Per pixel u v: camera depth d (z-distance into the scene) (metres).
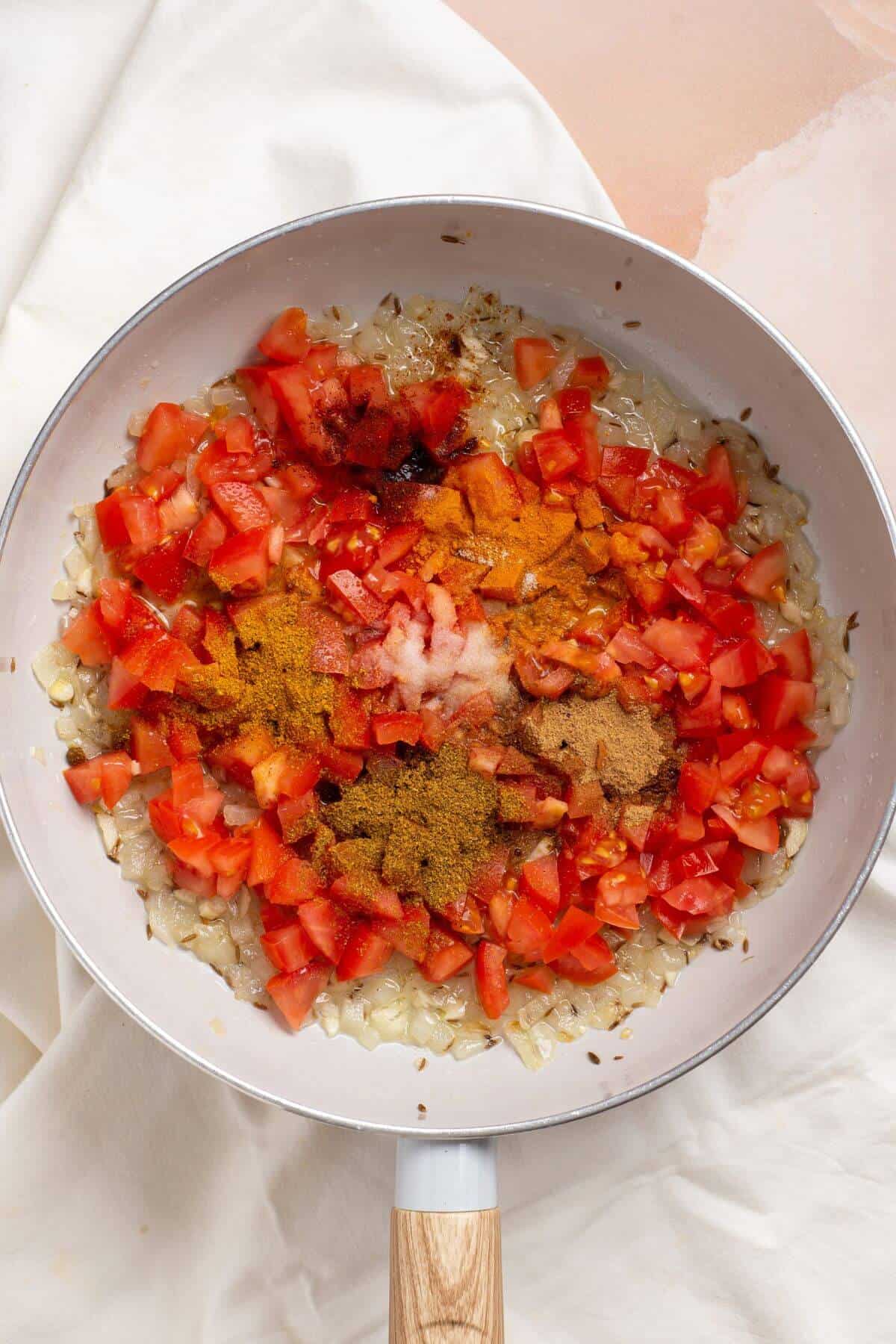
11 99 0.59
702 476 0.56
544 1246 0.59
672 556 0.55
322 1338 0.59
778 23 0.60
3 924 0.60
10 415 0.57
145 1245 0.60
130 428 0.55
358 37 0.58
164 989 0.55
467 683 0.53
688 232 0.60
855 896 0.52
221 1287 0.59
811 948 0.52
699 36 0.60
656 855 0.55
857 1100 0.59
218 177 0.58
